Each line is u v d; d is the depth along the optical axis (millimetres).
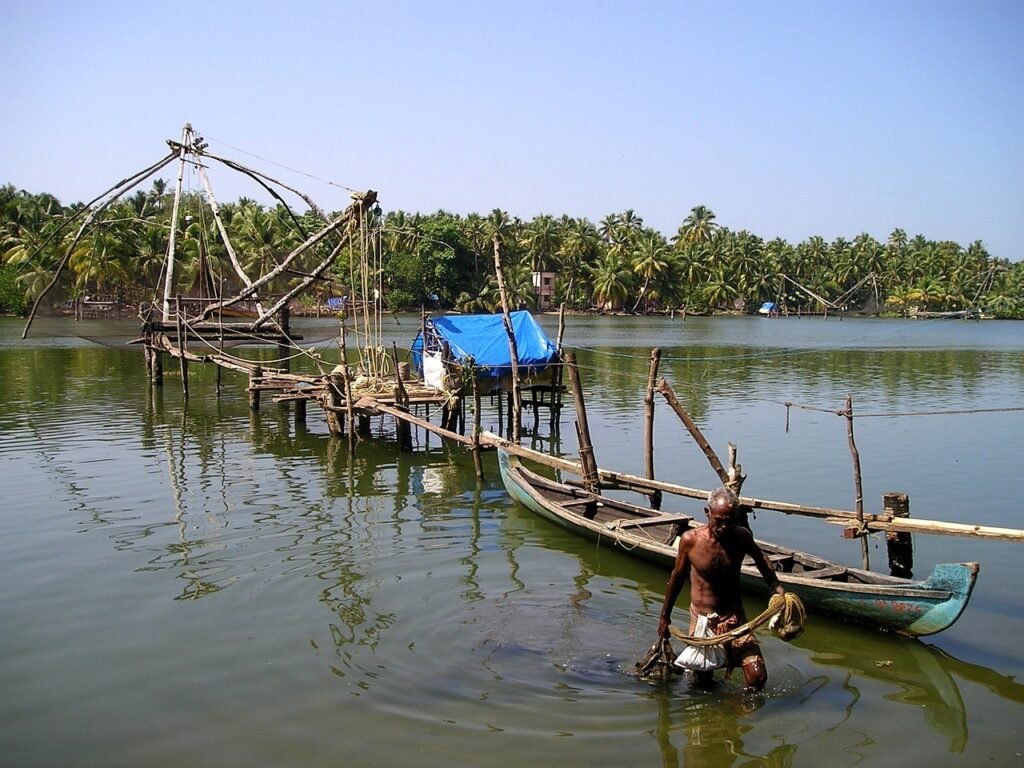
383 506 15086
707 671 7918
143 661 8633
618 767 6738
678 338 63219
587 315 107375
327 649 8906
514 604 10266
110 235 65188
